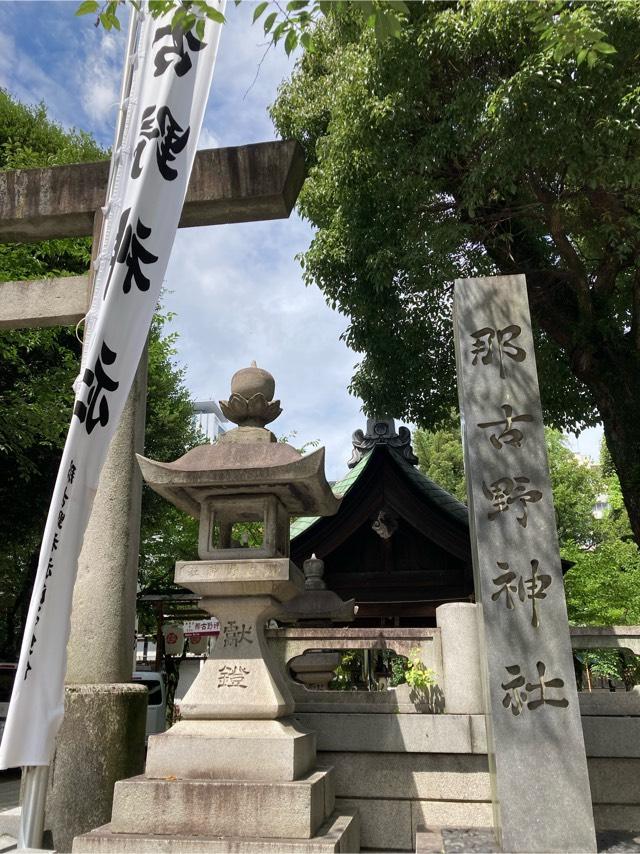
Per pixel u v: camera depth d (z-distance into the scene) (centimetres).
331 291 1173
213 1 629
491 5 848
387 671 997
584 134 826
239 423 540
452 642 550
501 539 497
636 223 891
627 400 1025
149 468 490
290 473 473
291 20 423
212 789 409
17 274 1182
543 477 510
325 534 1193
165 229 561
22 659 405
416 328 1152
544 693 458
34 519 1523
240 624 484
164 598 1972
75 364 1321
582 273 1065
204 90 616
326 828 424
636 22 786
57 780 498
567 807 429
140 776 436
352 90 968
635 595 1675
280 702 456
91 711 516
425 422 1284
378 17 396
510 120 825
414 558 1221
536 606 479
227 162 661
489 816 507
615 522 2347
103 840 392
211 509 507
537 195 986
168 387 1881
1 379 1373
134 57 611
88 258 1312
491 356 547
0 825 521
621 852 420
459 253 1041
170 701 2019
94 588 556
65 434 1291
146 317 531
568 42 524
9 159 1455
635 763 515
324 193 1128
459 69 948
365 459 1333
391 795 518
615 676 1703
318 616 861
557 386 1232
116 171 579
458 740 521
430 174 1009
